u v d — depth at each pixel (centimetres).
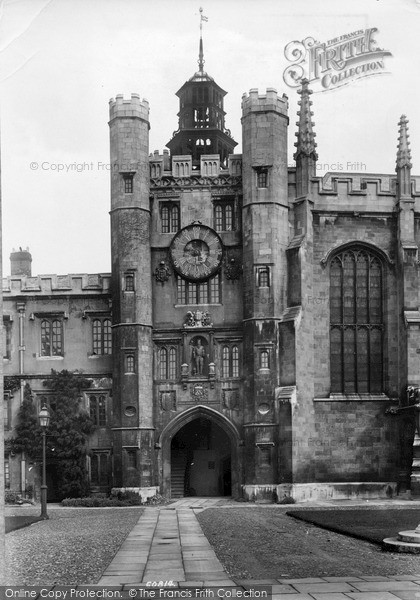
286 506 4612
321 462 5144
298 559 2212
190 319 5391
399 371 5275
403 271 5266
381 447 5200
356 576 1928
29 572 2027
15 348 5625
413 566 2075
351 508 4241
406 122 5425
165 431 5325
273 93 5309
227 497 5516
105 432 5475
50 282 5666
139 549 2466
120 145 5403
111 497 5166
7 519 3734
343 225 5353
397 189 5400
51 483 5491
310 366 5191
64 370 5541
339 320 5325
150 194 5503
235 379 5322
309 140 5369
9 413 5538
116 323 5341
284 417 4994
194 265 5422
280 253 5244
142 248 5375
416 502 4709
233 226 5466
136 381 5256
